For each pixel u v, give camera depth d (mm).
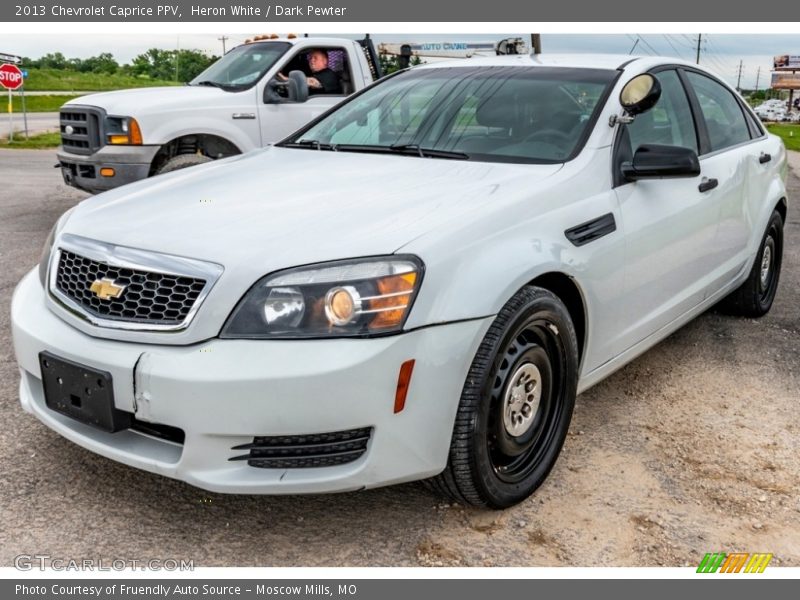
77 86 72562
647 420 3645
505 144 3428
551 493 2982
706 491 3029
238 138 7426
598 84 3605
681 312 3953
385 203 2779
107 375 2432
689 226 3756
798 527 2811
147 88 7746
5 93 54781
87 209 3029
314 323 2348
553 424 3006
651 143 3670
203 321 2375
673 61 4234
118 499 2830
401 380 2385
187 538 2639
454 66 4195
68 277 2709
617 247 3170
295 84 7340
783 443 3441
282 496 2898
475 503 2758
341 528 2721
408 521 2771
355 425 2359
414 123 3738
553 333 2871
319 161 3520
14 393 3639
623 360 3518
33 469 2988
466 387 2545
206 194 3021
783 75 81125
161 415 2375
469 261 2551
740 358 4477
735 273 4609
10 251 6461
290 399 2293
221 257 2432
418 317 2402
